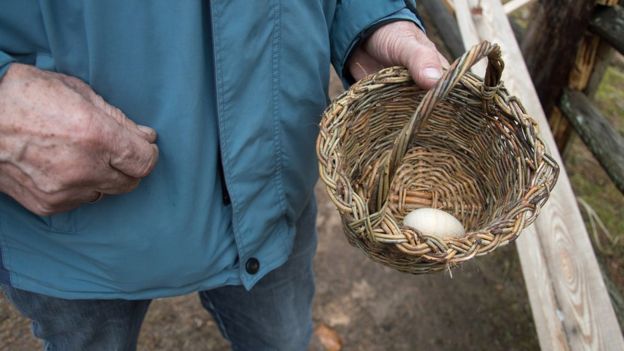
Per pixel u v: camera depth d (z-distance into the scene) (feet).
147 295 3.26
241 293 4.03
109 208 2.83
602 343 4.01
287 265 4.05
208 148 2.86
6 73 2.28
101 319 3.42
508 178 3.37
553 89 7.06
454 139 3.91
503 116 3.35
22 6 2.31
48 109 2.29
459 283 6.70
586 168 8.32
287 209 3.40
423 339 6.21
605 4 6.20
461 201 3.94
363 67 3.61
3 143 2.31
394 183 4.09
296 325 4.40
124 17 2.39
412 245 2.69
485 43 2.67
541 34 6.79
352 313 6.37
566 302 4.28
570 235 4.59
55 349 3.53
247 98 2.81
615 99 9.09
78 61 2.49
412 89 3.45
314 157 3.43
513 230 2.76
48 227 2.85
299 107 3.05
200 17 2.51
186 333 6.09
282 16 2.69
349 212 2.75
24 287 3.05
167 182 2.85
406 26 3.31
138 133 2.59
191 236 3.03
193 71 2.58
